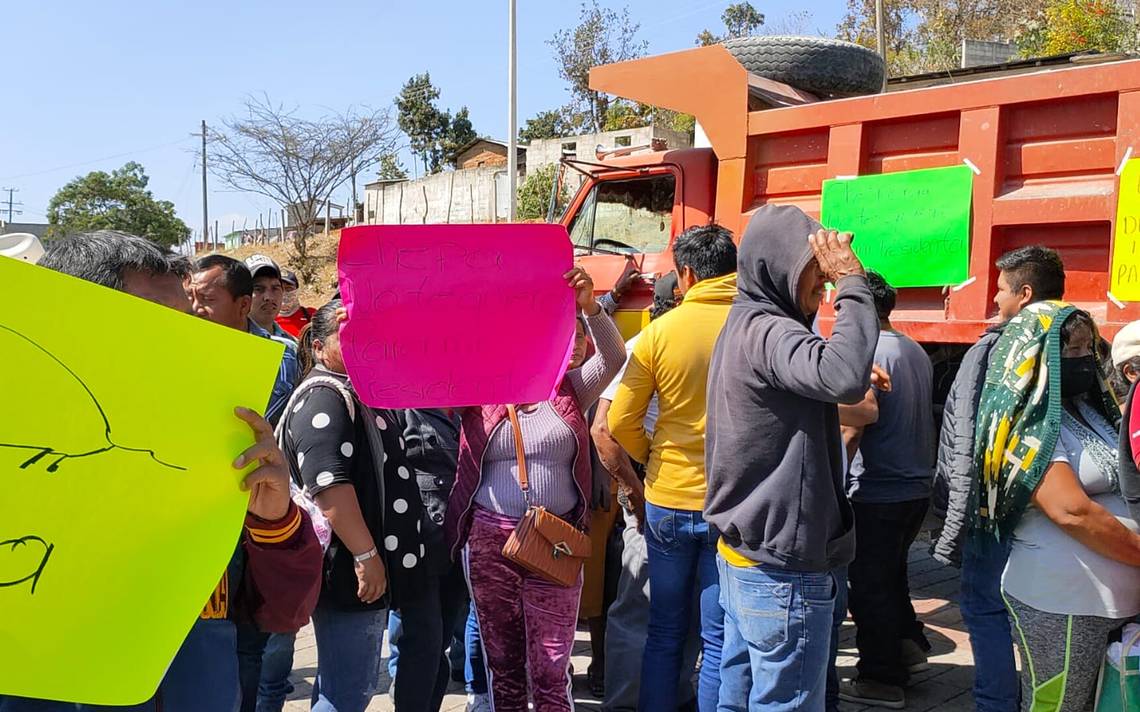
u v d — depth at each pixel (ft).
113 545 5.05
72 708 5.51
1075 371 9.41
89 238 5.74
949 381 20.01
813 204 18.66
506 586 10.57
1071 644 9.25
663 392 11.21
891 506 13.39
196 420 5.28
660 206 22.38
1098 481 9.23
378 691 14.37
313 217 107.96
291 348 13.51
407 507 10.33
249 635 10.16
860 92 21.57
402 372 8.73
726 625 9.86
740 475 9.02
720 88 19.67
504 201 103.71
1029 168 16.08
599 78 21.25
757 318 9.01
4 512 4.80
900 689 13.67
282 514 6.36
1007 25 95.86
